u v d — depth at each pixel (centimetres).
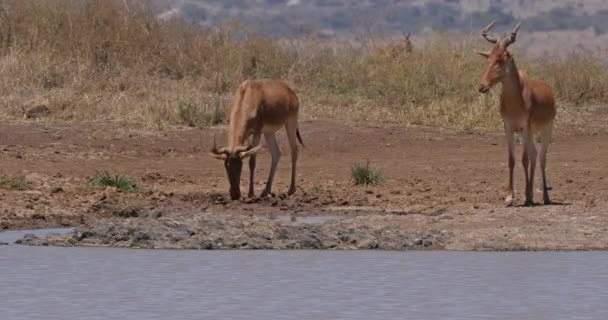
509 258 4762
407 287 4153
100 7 10238
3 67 9150
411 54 10494
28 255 4775
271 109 6397
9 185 6431
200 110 8606
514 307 3828
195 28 10419
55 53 9719
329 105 9338
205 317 3666
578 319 3656
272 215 5881
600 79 10556
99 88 9212
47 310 3756
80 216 5756
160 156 7712
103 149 7712
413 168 7531
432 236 5169
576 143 8706
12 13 10050
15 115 8338
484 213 5812
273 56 10244
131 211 5806
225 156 6159
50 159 7356
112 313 3716
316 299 3944
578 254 4862
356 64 10212
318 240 5081
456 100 9488
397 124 8969
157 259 4712
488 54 6012
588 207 6003
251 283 4212
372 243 5038
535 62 10938
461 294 4031
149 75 9781
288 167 7550
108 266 4534
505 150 8244
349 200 6359
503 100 6025
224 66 9981
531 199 6138
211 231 5222
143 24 10269
